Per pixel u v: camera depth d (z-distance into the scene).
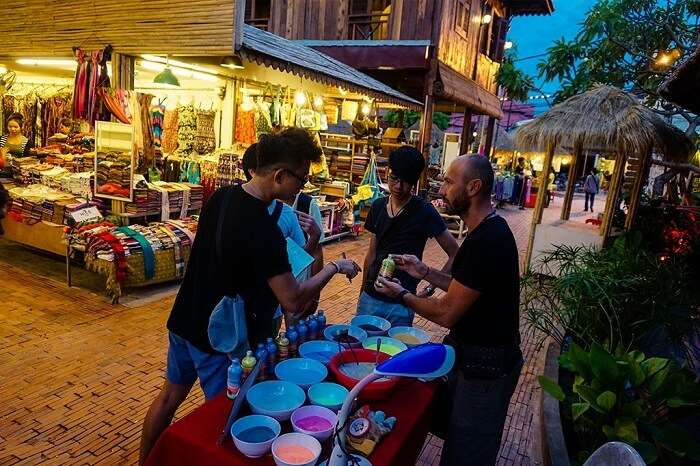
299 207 3.11
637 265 4.17
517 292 2.08
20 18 5.98
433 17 10.26
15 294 4.81
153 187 5.50
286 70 5.46
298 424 1.76
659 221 7.43
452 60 11.51
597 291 3.79
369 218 3.08
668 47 6.85
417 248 2.91
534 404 3.64
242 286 2.00
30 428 2.87
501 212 14.88
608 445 1.57
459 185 2.00
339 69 7.84
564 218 7.87
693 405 2.61
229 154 6.57
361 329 2.56
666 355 4.39
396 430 1.79
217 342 1.97
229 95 7.42
